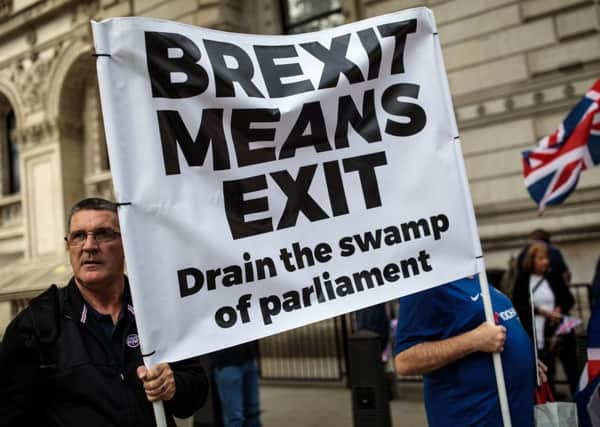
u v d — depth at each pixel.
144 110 2.35
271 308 2.46
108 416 2.15
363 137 2.73
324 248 2.59
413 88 2.83
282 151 2.61
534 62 8.90
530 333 3.10
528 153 5.95
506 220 8.98
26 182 15.71
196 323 2.30
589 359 3.32
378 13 10.35
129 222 2.24
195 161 2.43
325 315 2.51
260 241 2.49
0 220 17.38
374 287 2.60
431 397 2.67
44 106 15.45
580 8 8.54
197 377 2.53
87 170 15.47
